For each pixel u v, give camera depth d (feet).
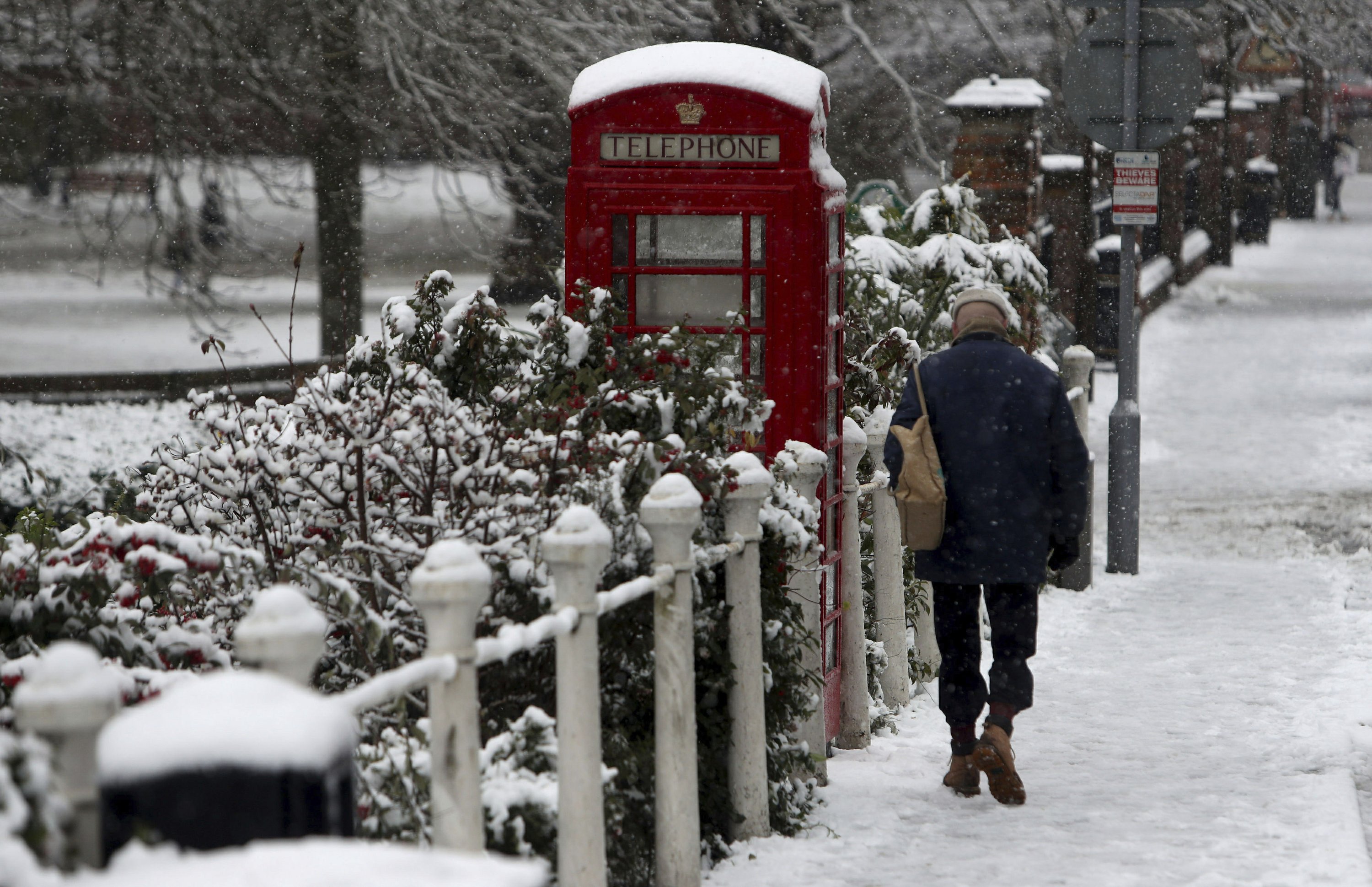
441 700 37.24
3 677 43.78
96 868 26.20
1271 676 85.51
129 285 349.61
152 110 175.32
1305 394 220.02
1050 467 64.18
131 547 50.31
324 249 204.95
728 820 56.34
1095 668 88.84
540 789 44.93
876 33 230.27
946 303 114.11
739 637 55.62
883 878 52.80
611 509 54.03
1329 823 58.34
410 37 175.42
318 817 25.53
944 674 64.75
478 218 186.19
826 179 66.74
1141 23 122.42
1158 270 340.39
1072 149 261.44
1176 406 212.23
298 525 58.54
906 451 62.39
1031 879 52.70
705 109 65.21
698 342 61.57
